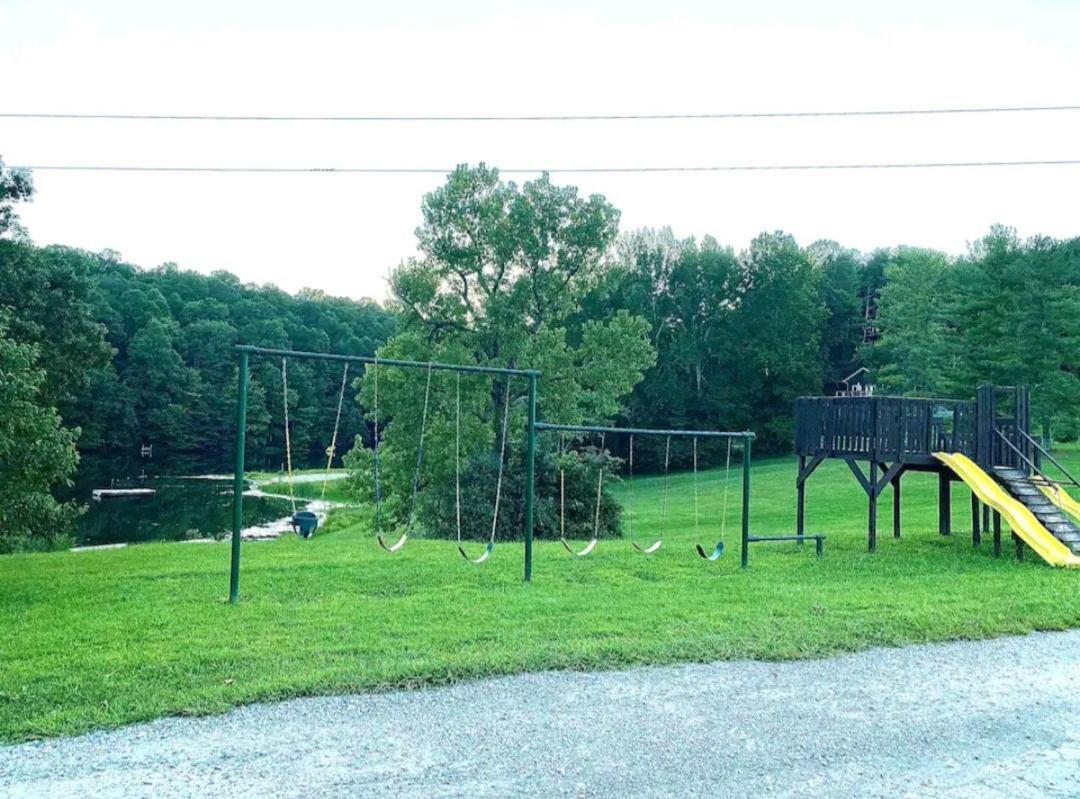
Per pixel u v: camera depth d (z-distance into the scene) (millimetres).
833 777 4965
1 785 4570
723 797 4637
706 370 64688
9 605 9133
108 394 60031
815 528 22609
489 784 4711
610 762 5074
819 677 6984
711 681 6773
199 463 62281
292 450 66625
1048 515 14266
